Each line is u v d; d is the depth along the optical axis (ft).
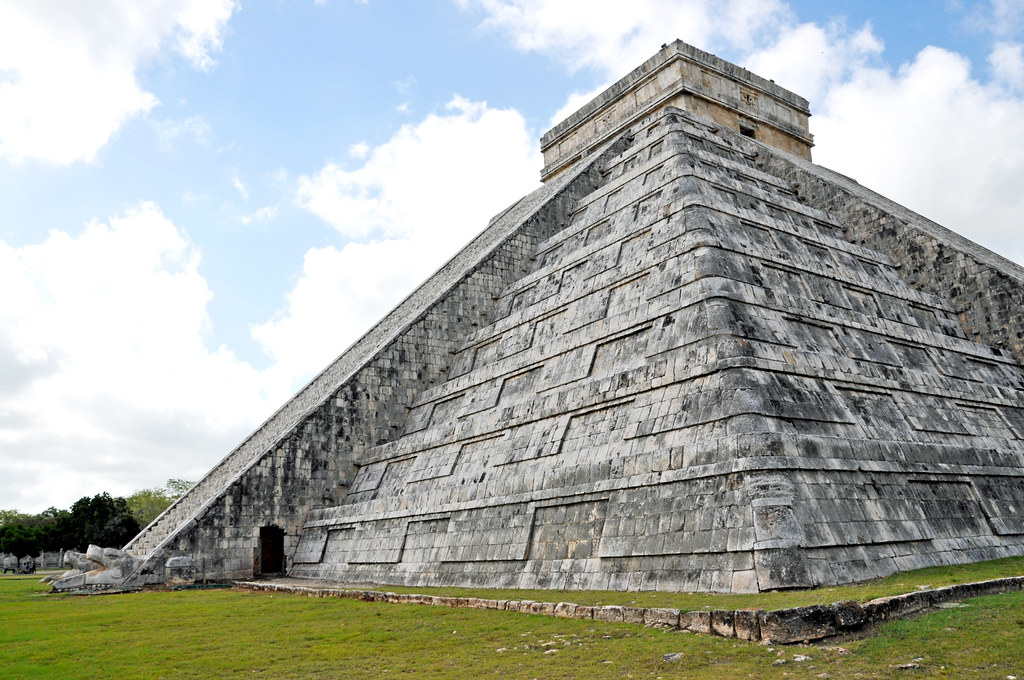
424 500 71.00
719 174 80.33
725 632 32.73
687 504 48.73
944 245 80.48
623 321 66.18
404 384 91.76
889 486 51.42
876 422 57.16
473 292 96.63
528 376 74.28
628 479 53.21
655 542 49.21
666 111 100.42
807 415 52.29
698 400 53.06
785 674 27.04
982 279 77.10
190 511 92.02
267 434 108.27
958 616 32.42
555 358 71.72
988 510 56.44
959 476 56.54
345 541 78.28
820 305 65.98
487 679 29.58
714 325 56.65
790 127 120.26
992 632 29.86
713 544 45.78
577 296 75.77
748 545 44.06
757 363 53.01
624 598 44.34
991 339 76.18
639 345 62.90
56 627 48.44
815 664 27.96
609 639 34.27
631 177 89.76
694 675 27.73
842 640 30.89
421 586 63.52
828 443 49.88
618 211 84.23
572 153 129.18
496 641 36.06
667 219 72.18
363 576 72.08
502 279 98.12
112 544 184.55
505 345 82.38
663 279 65.41
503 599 47.32
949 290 79.92
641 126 106.73
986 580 39.24
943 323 76.69
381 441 89.45
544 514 58.44
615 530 52.24
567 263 83.46
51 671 34.76
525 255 99.60
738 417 49.62
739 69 116.16
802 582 42.01
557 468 59.67
